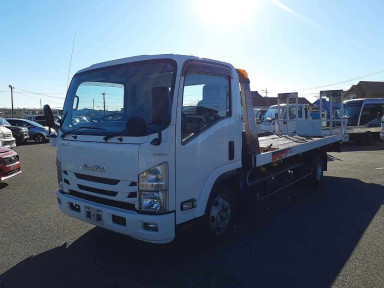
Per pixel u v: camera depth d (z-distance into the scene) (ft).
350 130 59.98
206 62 12.72
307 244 13.96
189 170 11.76
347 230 15.55
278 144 21.01
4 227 16.28
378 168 33.12
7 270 11.88
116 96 12.46
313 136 27.84
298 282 10.87
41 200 21.40
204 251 13.35
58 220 17.33
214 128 12.98
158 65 11.78
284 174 20.18
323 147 25.29
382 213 18.03
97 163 11.95
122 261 12.55
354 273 11.42
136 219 10.84
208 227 13.17
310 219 17.24
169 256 12.93
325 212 18.43
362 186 24.76
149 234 10.82
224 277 11.25
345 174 29.78
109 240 14.60
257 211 18.81
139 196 10.89
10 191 24.00
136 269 11.91
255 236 14.90
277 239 14.52
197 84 12.21
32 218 17.67
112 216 11.57
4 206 19.99
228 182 14.75
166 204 10.99
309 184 24.29
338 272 11.50
